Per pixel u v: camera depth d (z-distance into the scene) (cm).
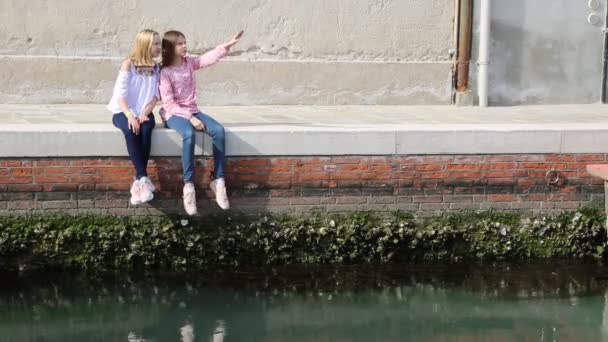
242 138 782
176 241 778
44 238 761
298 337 663
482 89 1080
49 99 1002
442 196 820
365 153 802
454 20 1077
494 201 827
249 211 796
